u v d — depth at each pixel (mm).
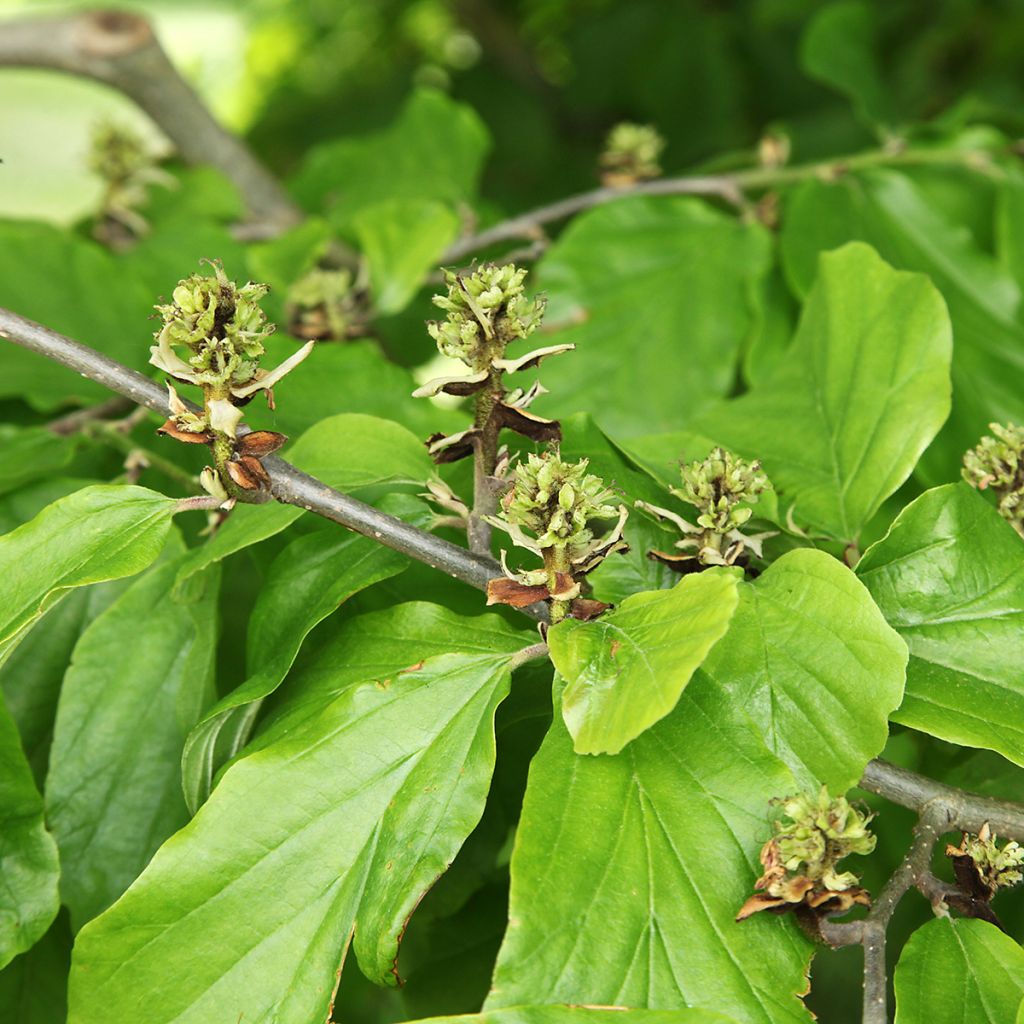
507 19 1196
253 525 411
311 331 519
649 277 545
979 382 516
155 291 542
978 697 400
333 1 1281
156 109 729
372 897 382
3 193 1468
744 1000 367
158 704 437
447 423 472
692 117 1098
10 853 410
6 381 500
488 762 386
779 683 391
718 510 406
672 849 375
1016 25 926
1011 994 378
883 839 511
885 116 648
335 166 730
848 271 462
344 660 408
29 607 387
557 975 364
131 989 380
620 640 381
